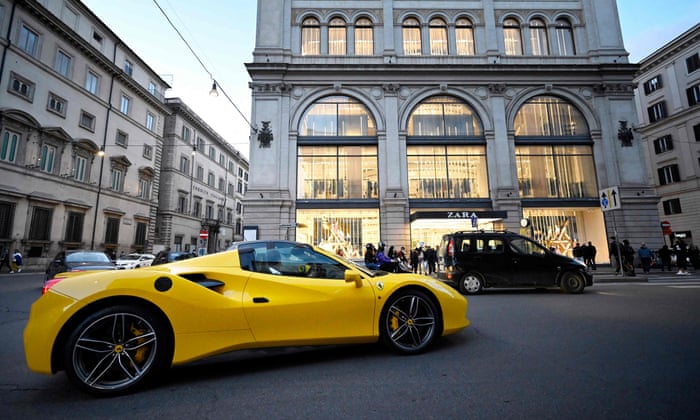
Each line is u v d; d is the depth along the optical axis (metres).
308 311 3.52
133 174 30.67
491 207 18.33
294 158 18.38
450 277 9.45
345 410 2.55
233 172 50.47
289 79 19.11
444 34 20.77
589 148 19.33
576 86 19.69
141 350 3.10
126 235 29.59
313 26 20.34
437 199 18.31
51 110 23.38
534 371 3.27
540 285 9.22
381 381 3.10
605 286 10.74
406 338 4.03
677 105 28.61
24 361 3.94
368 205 18.09
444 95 19.62
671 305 6.87
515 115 19.50
